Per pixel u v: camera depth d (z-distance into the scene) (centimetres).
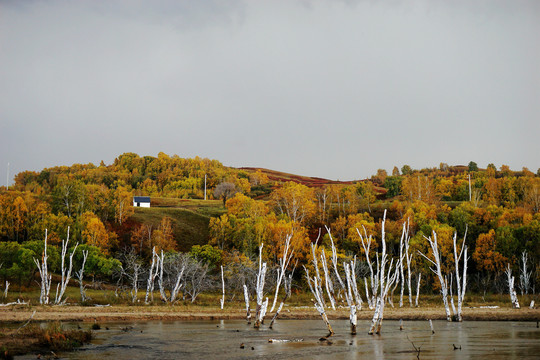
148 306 5381
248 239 10112
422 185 16212
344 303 5991
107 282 8719
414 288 8400
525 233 8519
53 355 2564
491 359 2434
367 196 15412
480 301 6366
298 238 9306
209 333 3544
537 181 16225
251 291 6600
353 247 9838
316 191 16462
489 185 16562
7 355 2464
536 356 2508
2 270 7356
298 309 5366
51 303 5534
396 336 3356
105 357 2558
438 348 2800
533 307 5319
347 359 2491
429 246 8219
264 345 2981
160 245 9981
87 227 9975
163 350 2791
